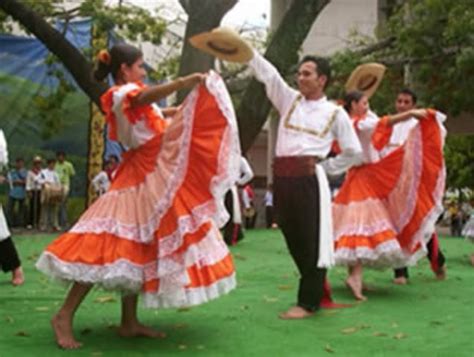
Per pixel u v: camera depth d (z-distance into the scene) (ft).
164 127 12.00
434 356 11.02
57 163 44.91
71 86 45.19
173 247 11.02
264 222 61.82
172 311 14.44
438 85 44.39
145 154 11.70
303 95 14.43
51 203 43.78
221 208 11.44
